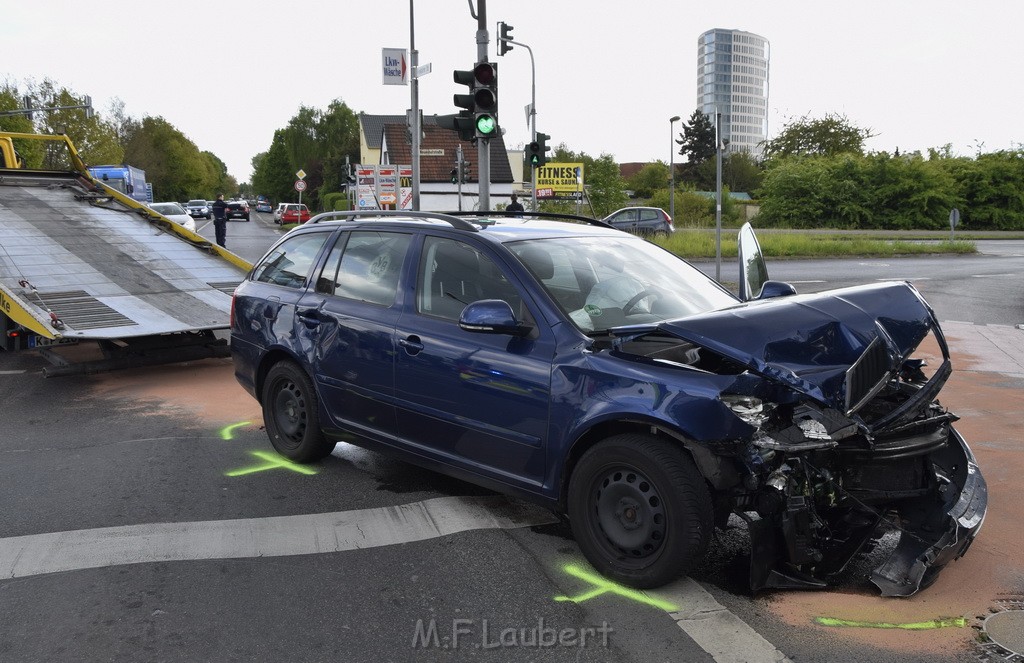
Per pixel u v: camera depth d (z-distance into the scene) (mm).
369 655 3117
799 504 3406
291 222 53406
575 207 39500
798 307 3652
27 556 3992
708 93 173125
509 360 4000
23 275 8828
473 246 4422
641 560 3561
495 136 13008
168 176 103875
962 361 9227
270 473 5281
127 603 3523
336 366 4945
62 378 8359
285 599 3568
